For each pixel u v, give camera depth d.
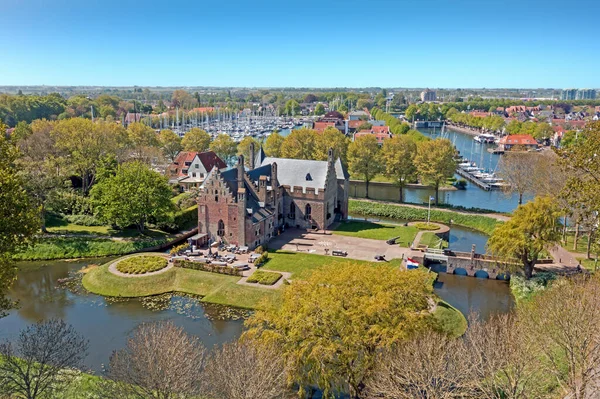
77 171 147.75
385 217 146.88
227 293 84.75
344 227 127.19
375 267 58.84
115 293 86.50
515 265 94.31
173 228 119.62
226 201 106.62
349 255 103.62
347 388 55.56
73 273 96.81
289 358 48.91
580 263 97.06
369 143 161.62
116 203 110.62
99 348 67.88
